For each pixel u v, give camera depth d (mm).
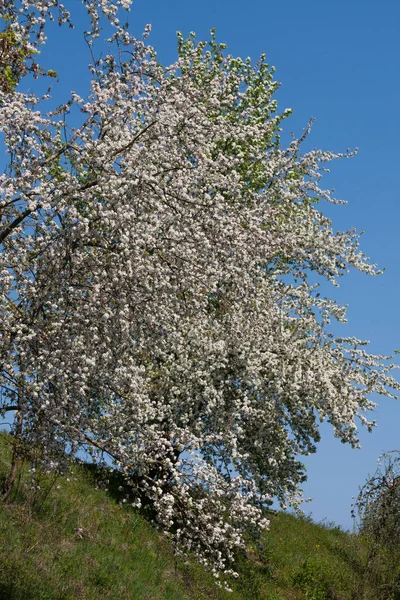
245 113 11516
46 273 8969
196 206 10086
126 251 8875
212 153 15688
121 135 9203
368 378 15875
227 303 14508
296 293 16938
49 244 8844
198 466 13094
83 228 8492
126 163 9125
